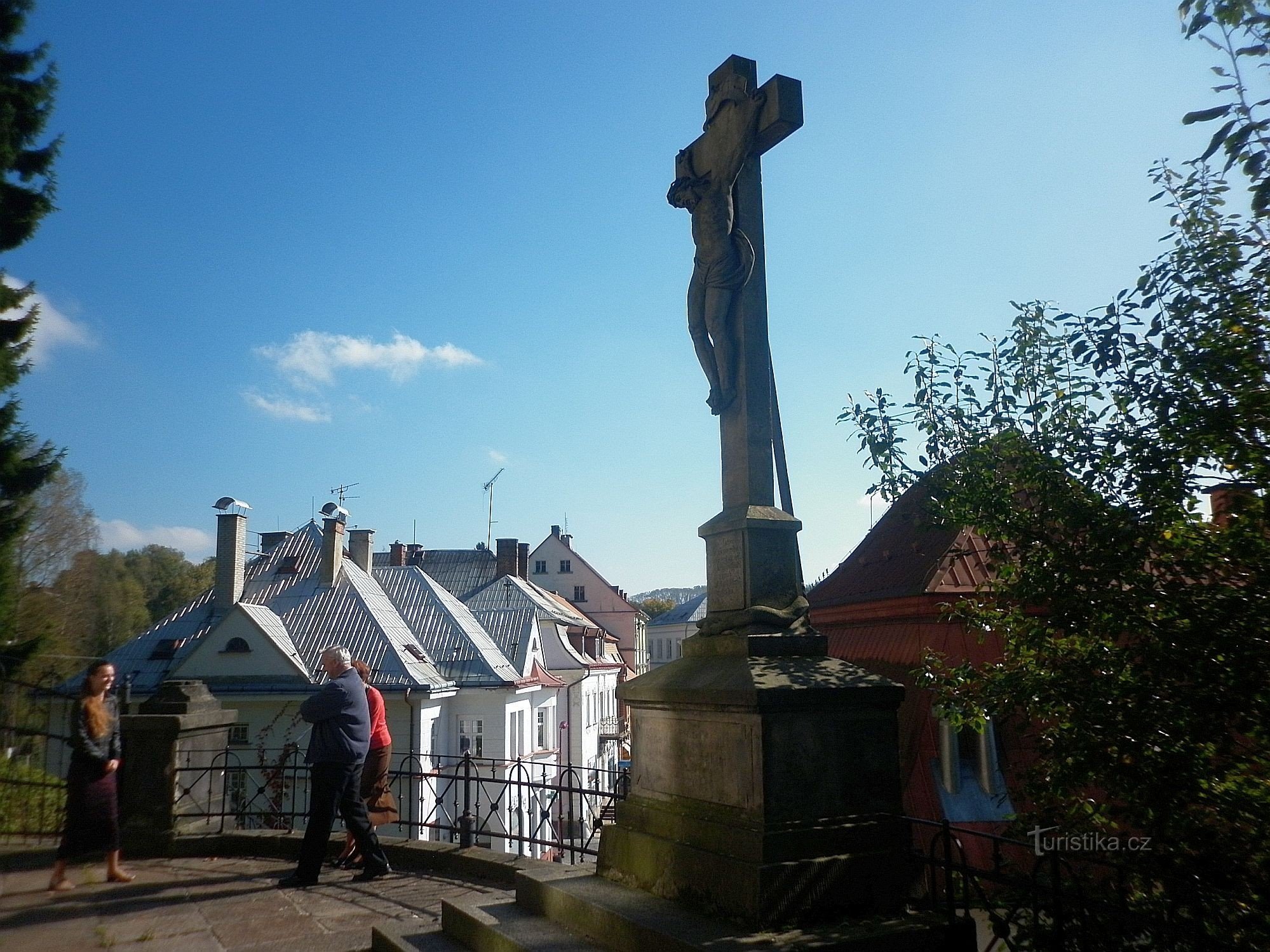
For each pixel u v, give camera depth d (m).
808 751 4.59
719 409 5.89
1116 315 5.59
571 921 4.91
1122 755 5.13
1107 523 5.39
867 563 14.53
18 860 8.08
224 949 5.56
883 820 4.67
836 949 4.01
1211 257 5.25
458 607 35.66
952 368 6.40
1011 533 5.99
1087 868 5.44
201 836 8.36
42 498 37.62
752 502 5.57
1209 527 5.27
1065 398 5.78
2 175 17.77
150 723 8.45
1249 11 4.60
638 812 5.36
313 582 32.16
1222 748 4.85
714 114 6.29
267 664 26.92
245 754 25.75
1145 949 4.38
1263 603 4.71
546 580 68.56
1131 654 5.23
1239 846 4.69
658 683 5.38
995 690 5.87
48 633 18.05
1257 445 4.92
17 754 10.41
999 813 10.65
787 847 4.38
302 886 7.16
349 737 7.34
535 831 7.67
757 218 6.05
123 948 5.59
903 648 12.27
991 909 4.72
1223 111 4.68
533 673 36.50
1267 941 4.22
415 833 21.16
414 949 5.17
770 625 5.25
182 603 69.44
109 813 7.26
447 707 30.83
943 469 6.44
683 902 4.70
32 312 18.47
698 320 6.08
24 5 18.28
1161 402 5.23
